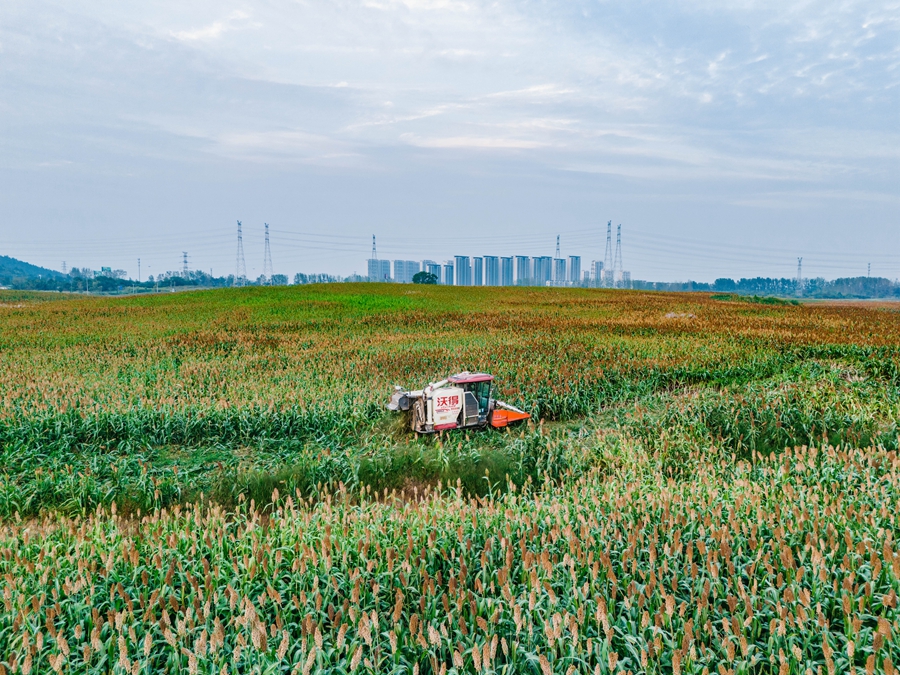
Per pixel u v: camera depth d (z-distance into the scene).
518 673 6.09
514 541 8.81
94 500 12.42
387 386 20.61
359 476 13.52
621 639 6.54
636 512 9.48
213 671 5.91
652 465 13.27
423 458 14.20
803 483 11.10
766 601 6.73
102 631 6.75
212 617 7.22
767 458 13.52
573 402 19.39
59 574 7.91
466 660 6.18
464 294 85.56
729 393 18.64
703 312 53.22
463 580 7.24
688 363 24.22
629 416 17.59
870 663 5.24
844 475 10.86
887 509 8.86
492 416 16.77
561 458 14.02
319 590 7.21
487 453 14.41
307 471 13.52
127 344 34.19
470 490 13.41
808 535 7.66
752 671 6.24
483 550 8.21
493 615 6.55
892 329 35.16
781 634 5.95
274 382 22.09
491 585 7.11
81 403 17.44
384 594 7.53
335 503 12.64
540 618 6.48
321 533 8.83
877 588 7.13
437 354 27.62
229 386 20.36
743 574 7.36
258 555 7.99
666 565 7.52
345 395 18.84
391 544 8.53
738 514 8.88
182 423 16.41
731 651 5.84
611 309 58.22
